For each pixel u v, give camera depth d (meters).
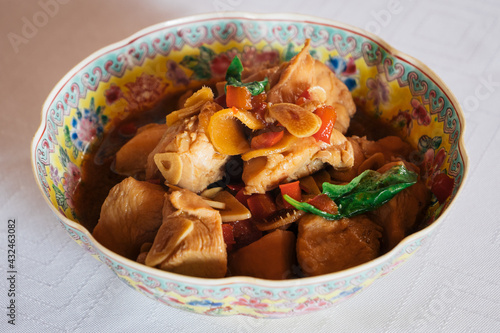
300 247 0.26
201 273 0.26
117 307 0.28
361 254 0.27
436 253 0.29
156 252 0.25
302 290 0.23
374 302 0.28
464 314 0.27
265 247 0.26
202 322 0.27
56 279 0.29
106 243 0.28
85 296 0.28
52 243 0.30
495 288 0.28
